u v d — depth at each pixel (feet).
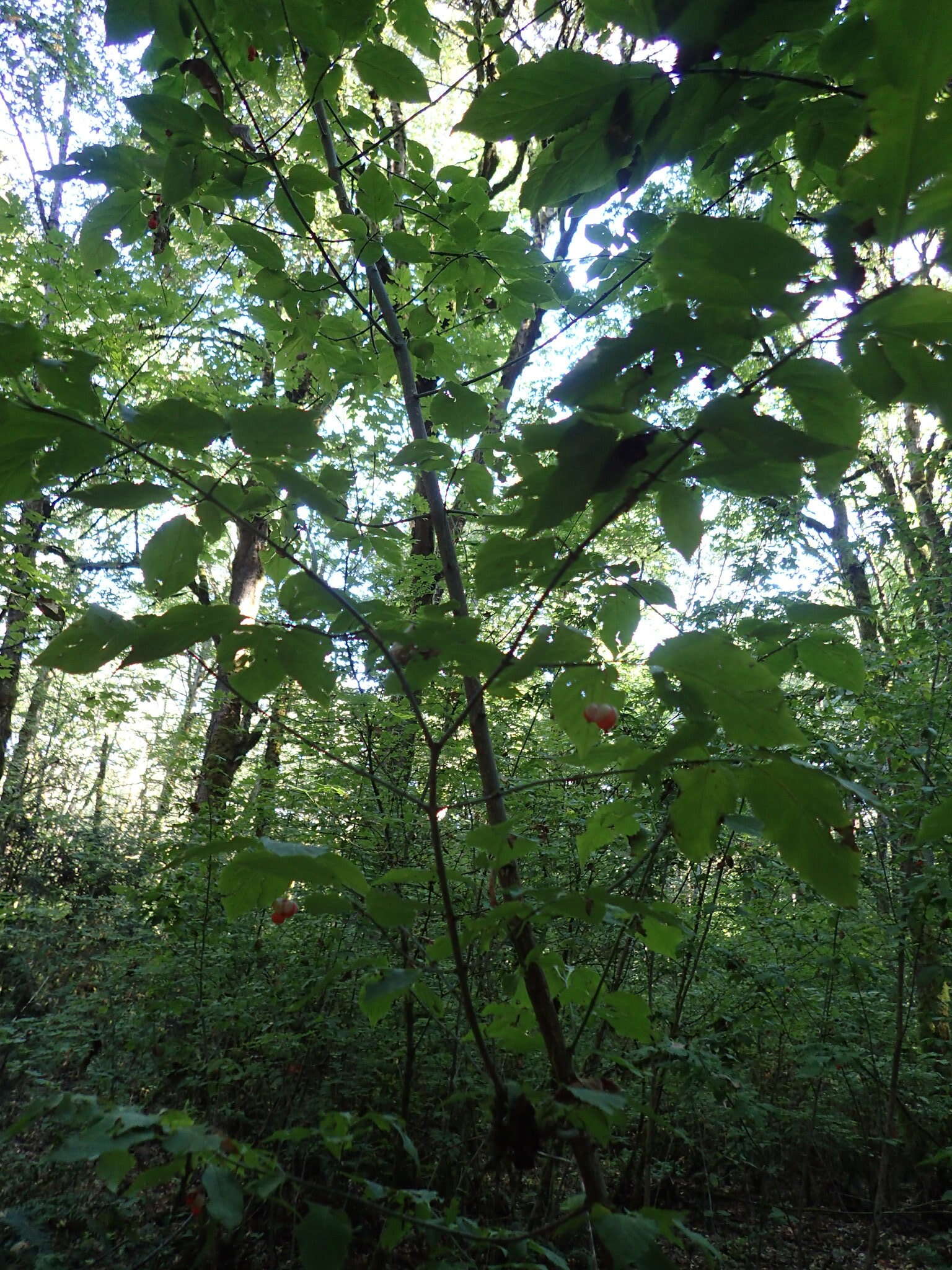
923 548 20.35
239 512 3.59
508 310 8.70
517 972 5.02
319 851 3.79
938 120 1.96
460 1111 12.72
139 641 3.44
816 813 3.74
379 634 3.55
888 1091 14.38
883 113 2.00
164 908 14.46
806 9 2.93
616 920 5.56
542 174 3.84
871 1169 15.85
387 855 14.89
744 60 3.83
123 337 17.57
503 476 6.91
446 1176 11.68
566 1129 3.99
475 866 5.08
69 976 19.89
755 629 4.75
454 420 6.56
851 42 3.05
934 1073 15.06
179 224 10.95
